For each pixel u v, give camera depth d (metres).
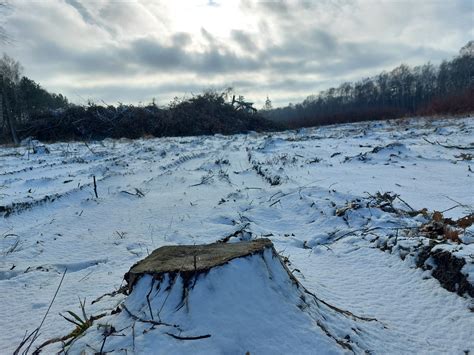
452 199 7.16
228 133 30.05
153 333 2.34
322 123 46.62
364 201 6.59
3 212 7.09
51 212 7.40
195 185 9.43
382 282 3.83
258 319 2.48
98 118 26.56
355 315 3.07
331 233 5.59
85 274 4.38
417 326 3.06
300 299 2.79
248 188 8.92
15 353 2.54
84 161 13.87
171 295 2.55
